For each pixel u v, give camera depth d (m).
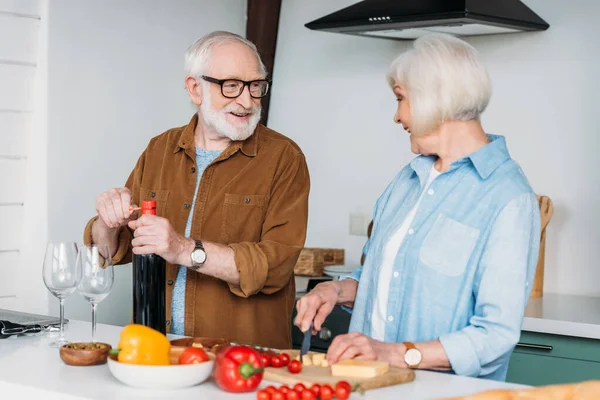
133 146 3.83
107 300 3.76
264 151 2.61
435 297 2.09
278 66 4.25
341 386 1.68
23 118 3.55
